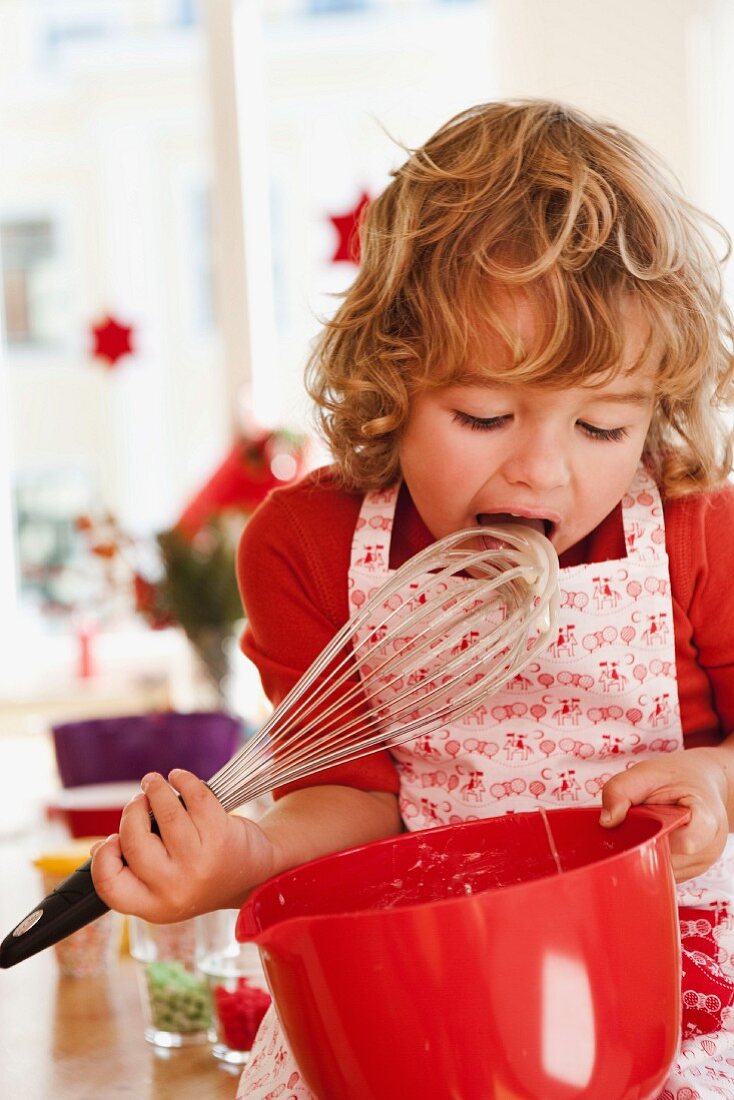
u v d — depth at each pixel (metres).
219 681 2.21
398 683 1.02
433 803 1.03
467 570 0.97
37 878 1.62
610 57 2.83
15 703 3.42
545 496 0.88
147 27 5.23
